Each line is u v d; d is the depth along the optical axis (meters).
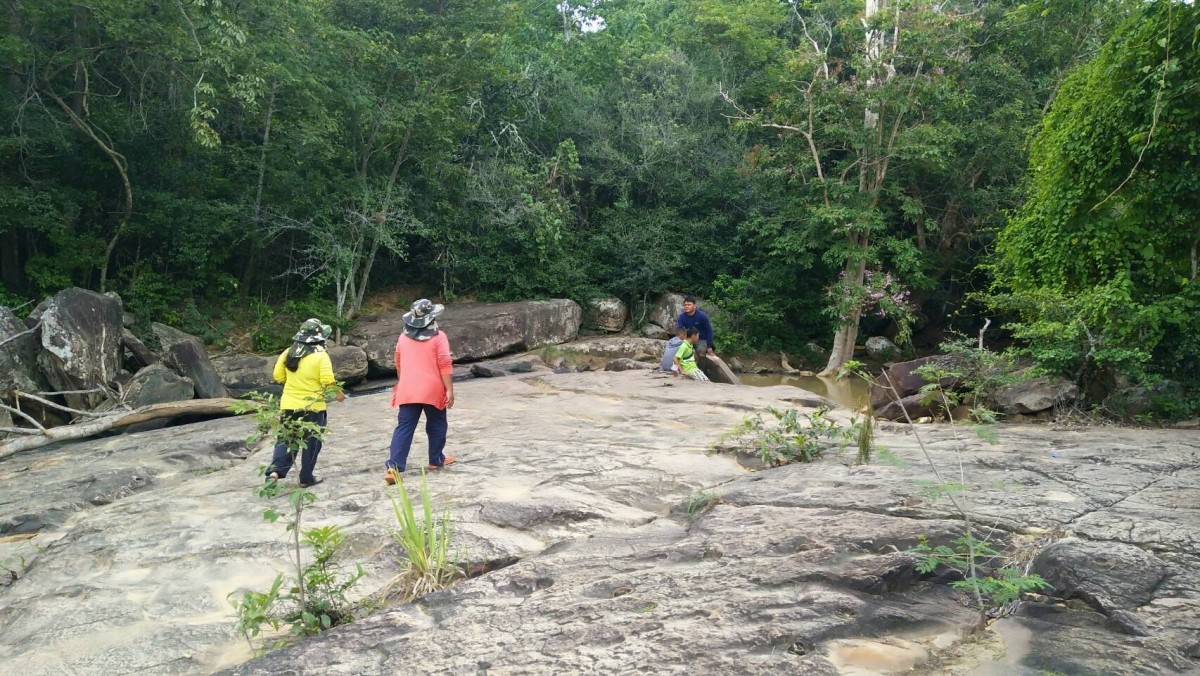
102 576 4.75
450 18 23.06
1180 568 3.28
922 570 3.21
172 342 18.56
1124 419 8.88
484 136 26.38
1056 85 22.72
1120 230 10.38
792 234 22.94
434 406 6.47
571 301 24.20
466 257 25.17
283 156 21.39
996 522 4.00
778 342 25.39
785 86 22.41
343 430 9.40
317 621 3.72
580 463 6.57
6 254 19.17
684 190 27.75
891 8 20.61
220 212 20.36
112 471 7.72
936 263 24.17
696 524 4.59
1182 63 9.79
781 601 3.12
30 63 17.16
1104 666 2.56
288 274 22.80
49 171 19.31
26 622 4.16
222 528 5.54
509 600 3.59
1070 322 9.59
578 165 25.94
